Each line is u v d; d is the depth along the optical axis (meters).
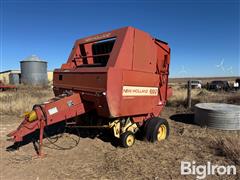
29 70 31.92
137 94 6.23
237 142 6.25
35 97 15.43
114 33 6.20
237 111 8.26
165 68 7.47
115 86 5.57
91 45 7.73
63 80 6.95
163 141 6.86
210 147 6.37
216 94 16.91
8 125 8.73
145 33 6.40
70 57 7.45
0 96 15.74
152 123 6.66
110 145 6.50
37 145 6.47
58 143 6.66
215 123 8.38
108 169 5.00
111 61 5.74
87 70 5.92
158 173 4.85
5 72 40.78
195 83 34.50
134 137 6.56
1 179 4.55
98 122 6.68
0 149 6.15
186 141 6.90
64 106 5.88
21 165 5.18
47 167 5.09
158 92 7.14
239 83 29.86
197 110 9.16
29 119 5.41
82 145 6.50
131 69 6.01
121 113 5.86
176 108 12.82
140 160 5.48
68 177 4.64
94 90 5.70
